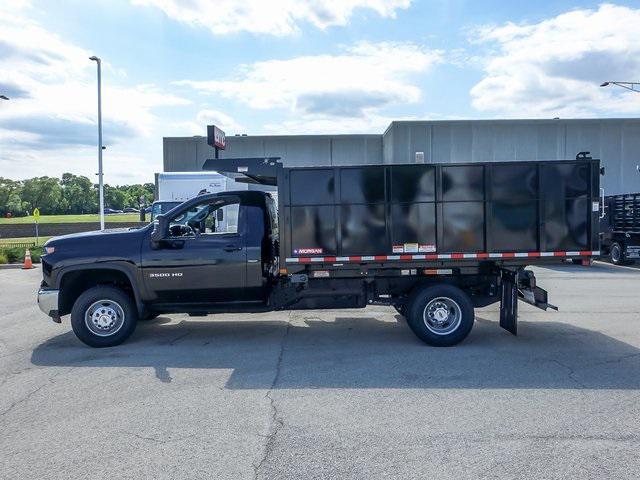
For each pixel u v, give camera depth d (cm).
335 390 550
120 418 476
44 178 12338
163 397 533
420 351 708
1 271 1897
